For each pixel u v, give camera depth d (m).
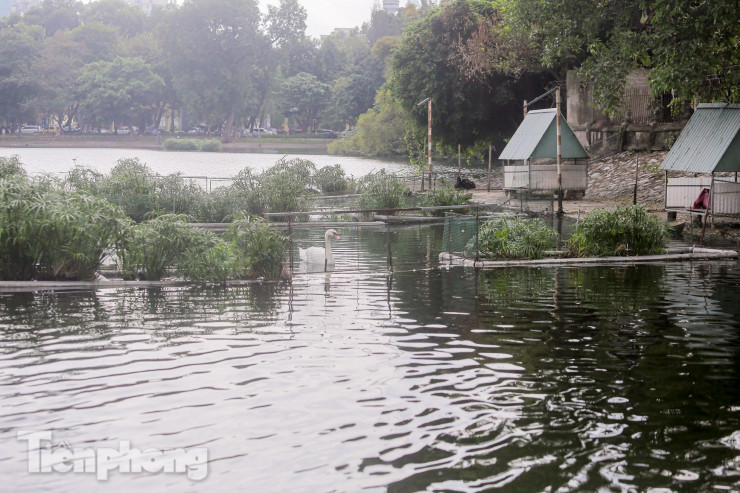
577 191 32.94
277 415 7.43
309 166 37.28
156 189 26.50
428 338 10.48
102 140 122.81
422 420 7.32
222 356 9.48
